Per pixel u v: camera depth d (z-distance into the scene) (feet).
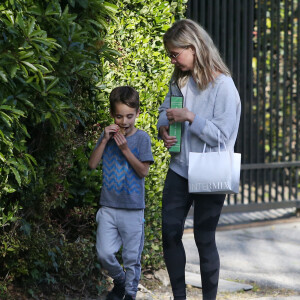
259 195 75.15
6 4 30.30
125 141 34.14
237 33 60.39
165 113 35.68
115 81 40.50
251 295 41.55
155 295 40.70
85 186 38.93
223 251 52.85
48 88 31.42
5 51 29.76
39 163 36.55
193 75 33.83
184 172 34.35
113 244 35.04
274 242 56.29
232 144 34.14
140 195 34.91
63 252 37.45
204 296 35.01
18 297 36.76
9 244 34.12
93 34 38.01
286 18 64.95
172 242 34.88
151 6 42.39
